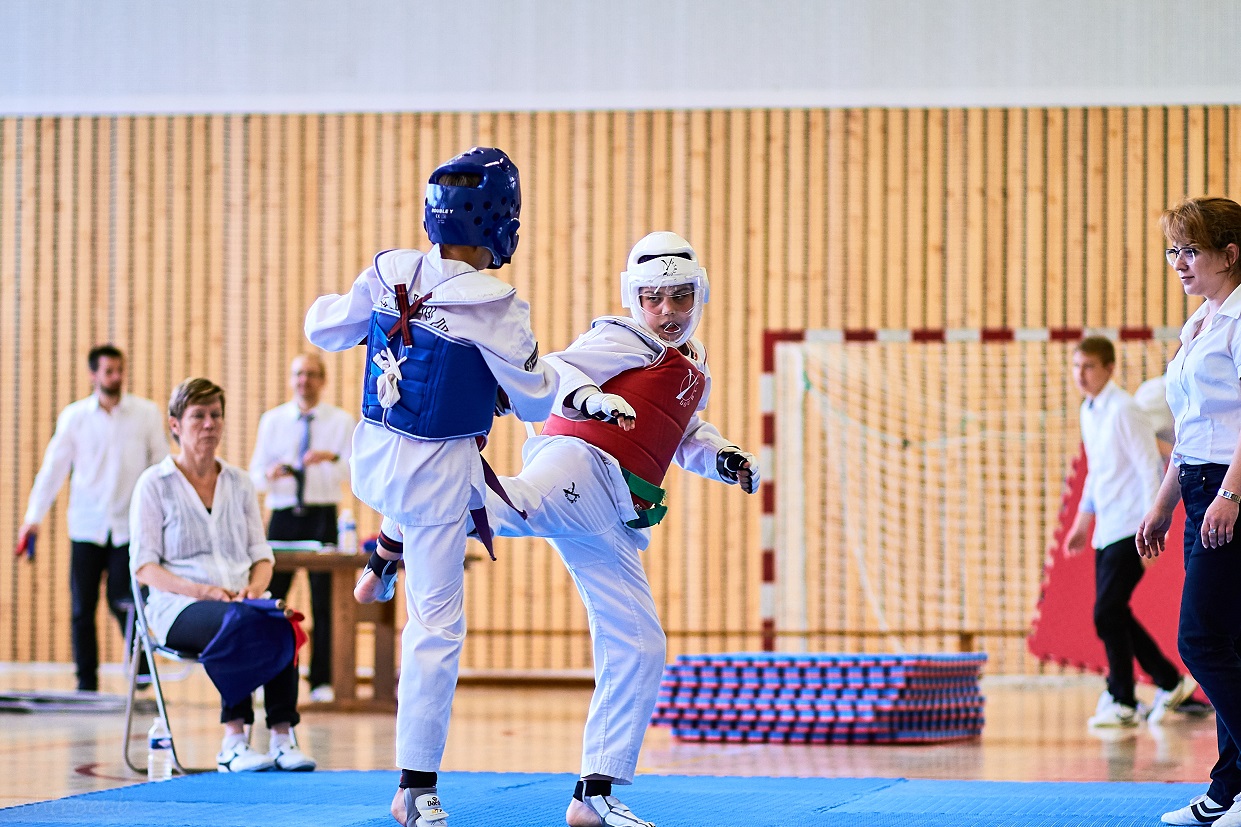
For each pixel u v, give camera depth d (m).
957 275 14.34
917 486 14.41
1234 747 4.89
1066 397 14.27
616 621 4.91
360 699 11.04
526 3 14.70
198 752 7.97
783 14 14.54
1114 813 5.34
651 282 4.95
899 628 14.38
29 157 14.97
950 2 14.41
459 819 5.24
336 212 14.78
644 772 7.24
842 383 14.42
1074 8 14.28
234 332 14.82
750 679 9.31
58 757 7.67
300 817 5.27
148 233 14.89
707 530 14.41
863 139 14.47
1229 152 14.09
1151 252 14.16
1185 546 5.01
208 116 14.89
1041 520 14.30
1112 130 14.23
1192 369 4.90
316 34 14.85
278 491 11.91
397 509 4.39
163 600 7.08
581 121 14.63
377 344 4.45
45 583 14.66
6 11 15.03
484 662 14.45
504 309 4.39
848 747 8.77
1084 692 13.18
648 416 4.90
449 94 14.72
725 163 14.53
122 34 14.97
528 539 14.48
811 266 14.47
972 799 5.80
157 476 7.21
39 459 14.77
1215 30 14.12
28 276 14.94
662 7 14.64
